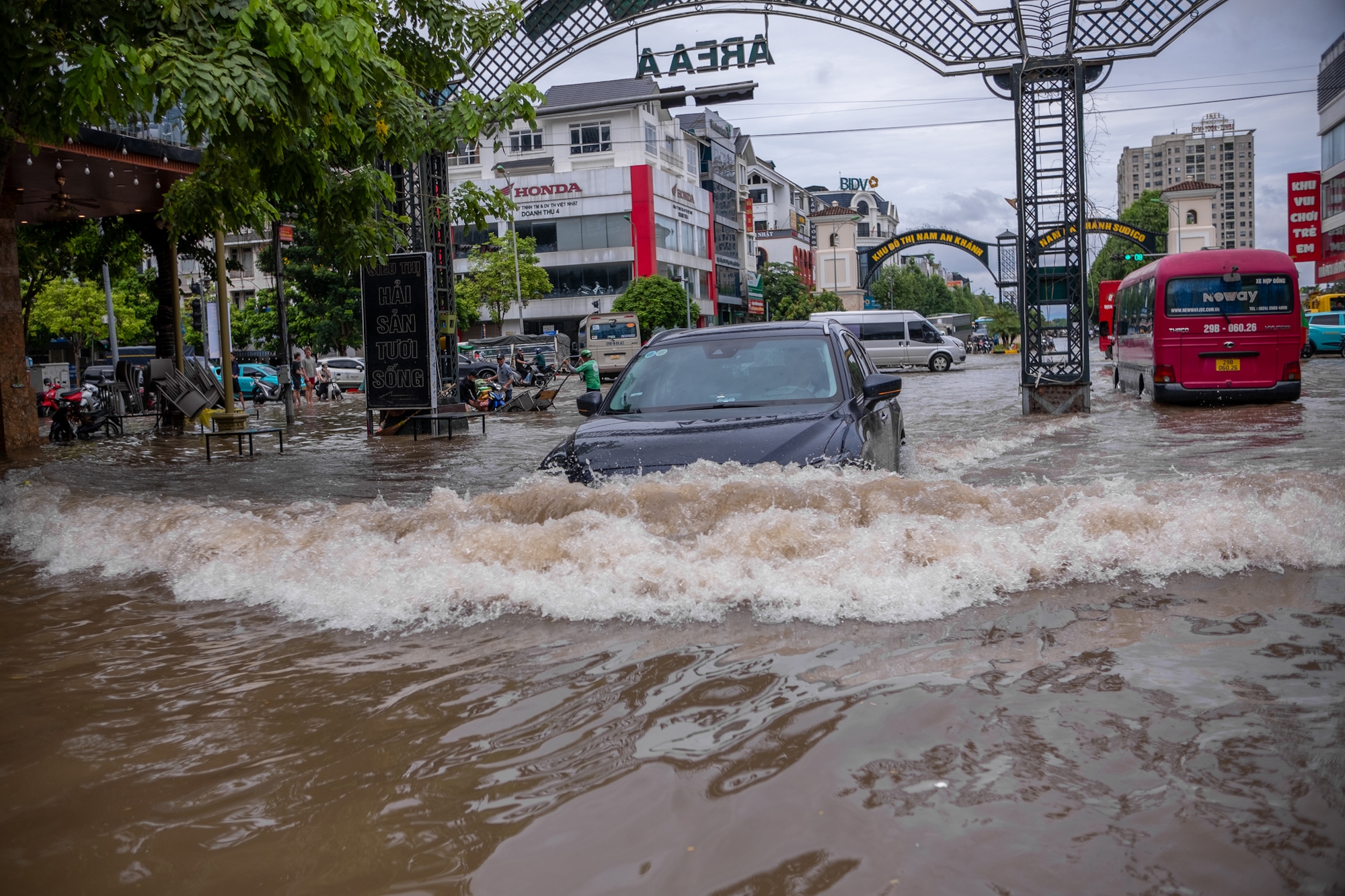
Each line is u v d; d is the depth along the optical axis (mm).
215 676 3184
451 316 16797
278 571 4488
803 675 2770
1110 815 1879
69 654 3559
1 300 16203
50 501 7395
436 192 16141
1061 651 2865
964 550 3820
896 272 134875
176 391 19562
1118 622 3139
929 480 4613
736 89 15969
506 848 1894
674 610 3514
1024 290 15891
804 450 4883
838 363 6105
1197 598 3365
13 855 2006
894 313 40000
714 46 15680
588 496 4504
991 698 2510
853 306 123688
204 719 2775
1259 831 1788
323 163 10180
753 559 3844
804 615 3369
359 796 2180
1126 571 3725
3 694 3113
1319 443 9719
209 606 4145
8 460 14531
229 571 4609
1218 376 16391
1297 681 2537
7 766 2500
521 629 3459
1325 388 19047
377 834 1990
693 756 2252
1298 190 53906
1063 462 9016
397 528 4758
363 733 2572
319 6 6891
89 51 6582
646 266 63344
